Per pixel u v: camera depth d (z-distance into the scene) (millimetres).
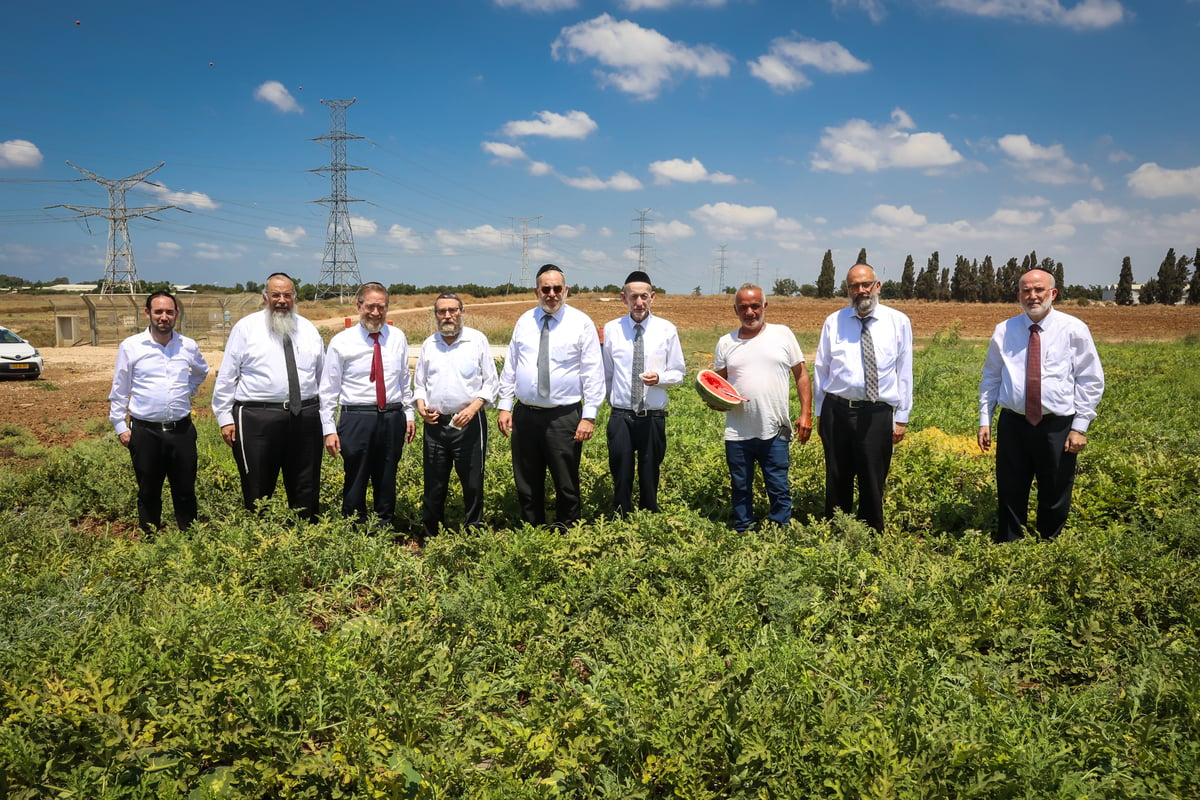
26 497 7789
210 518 6742
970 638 4027
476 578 4895
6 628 3855
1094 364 5707
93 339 31672
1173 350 29828
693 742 2896
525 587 4617
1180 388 15742
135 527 6992
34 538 5715
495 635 4145
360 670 3475
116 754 2934
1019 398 5891
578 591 4520
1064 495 5910
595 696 3381
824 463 8023
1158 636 4098
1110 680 3770
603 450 9273
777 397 6059
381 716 3150
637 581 4809
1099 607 4402
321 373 6266
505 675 3875
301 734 3055
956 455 8656
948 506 6828
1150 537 5578
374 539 5543
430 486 6176
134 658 3436
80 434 12172
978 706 3283
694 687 3182
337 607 4715
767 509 7023
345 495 6258
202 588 4391
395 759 2984
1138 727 3146
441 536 5480
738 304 6117
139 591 4730
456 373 6016
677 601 4332
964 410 13703
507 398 6223
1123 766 2967
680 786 2834
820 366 6172
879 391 5816
